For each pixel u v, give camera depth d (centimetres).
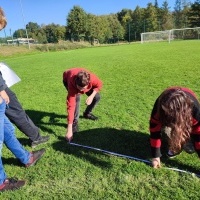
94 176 340
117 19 8525
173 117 245
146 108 561
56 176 348
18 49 3241
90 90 468
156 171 337
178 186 311
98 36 6350
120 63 1352
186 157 360
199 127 283
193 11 5781
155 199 295
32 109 625
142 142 411
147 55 1664
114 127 475
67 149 411
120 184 322
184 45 2362
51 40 5438
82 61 1650
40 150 389
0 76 328
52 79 1038
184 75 863
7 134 349
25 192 325
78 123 503
